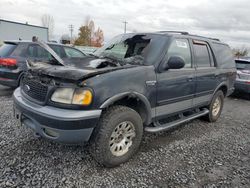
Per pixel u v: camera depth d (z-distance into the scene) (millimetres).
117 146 3189
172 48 3906
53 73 2904
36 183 2717
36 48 6957
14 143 3625
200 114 4934
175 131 4738
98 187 2740
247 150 4086
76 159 3295
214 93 5203
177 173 3160
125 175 3027
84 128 2770
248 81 8492
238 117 6301
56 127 2723
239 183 3029
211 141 4359
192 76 4289
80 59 3828
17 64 6594
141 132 3422
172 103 3963
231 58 5867
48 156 3318
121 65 3418
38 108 2875
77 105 2738
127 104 3439
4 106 5516
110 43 4539
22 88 3479
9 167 2982
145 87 3354
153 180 2961
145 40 4000
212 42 5145
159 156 3596
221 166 3438
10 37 28656
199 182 2992
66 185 2727
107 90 2891
